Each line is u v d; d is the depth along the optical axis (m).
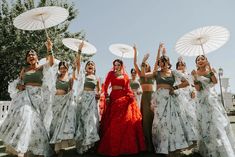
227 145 4.69
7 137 4.75
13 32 22.02
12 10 22.83
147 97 5.90
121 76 5.93
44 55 21.45
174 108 5.23
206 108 5.05
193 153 5.57
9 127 4.84
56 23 5.41
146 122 5.73
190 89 6.28
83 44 6.10
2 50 21.55
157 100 5.33
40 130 5.05
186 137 5.08
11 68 22.19
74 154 5.53
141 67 5.86
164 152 4.93
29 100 5.12
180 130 5.05
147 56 5.86
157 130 5.22
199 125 5.11
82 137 5.48
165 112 5.19
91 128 5.50
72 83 5.77
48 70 5.46
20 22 5.11
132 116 5.54
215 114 4.94
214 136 4.82
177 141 4.98
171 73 5.48
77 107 5.81
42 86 5.50
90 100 5.79
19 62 21.58
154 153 5.50
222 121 4.90
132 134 5.36
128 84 5.88
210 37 5.29
